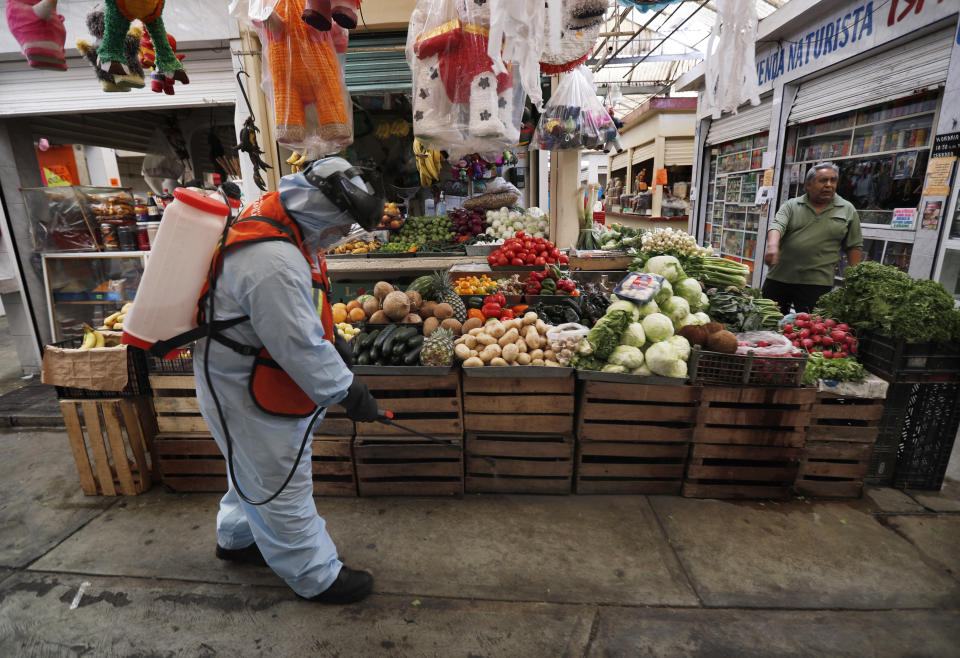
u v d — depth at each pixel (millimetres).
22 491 3168
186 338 1793
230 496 2373
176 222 1699
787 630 2059
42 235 4973
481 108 3049
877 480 3068
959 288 4379
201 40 4301
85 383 2902
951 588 2264
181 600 2262
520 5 2439
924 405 2902
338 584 2197
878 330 2980
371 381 2898
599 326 2820
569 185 5523
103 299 5148
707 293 3863
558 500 2988
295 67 3029
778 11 6605
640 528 2707
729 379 2818
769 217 7438
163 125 7055
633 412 2883
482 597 2250
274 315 1657
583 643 2014
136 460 3066
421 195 7230
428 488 3006
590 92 4742
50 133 5602
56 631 2100
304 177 1729
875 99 5387
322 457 2992
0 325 7820
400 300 3168
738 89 3133
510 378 2873
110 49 2590
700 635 2041
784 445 2877
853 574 2354
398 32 4480
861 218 5836
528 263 4297
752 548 2537
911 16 4723
